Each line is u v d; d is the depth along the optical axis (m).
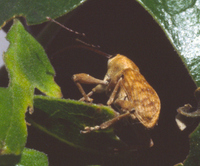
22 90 0.06
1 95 0.06
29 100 0.06
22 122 0.06
